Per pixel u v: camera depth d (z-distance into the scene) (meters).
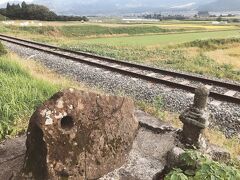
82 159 1.62
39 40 12.12
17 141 2.14
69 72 5.05
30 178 1.54
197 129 1.93
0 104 2.58
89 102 1.65
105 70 5.00
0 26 19.17
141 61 6.91
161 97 3.54
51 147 1.49
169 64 6.79
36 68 5.14
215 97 3.64
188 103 3.46
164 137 2.11
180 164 1.78
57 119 1.51
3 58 4.71
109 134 1.75
